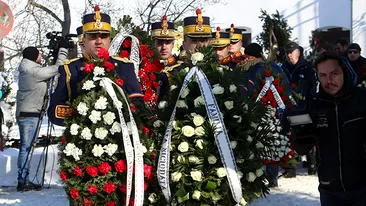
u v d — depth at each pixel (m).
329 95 4.19
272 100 7.20
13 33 17.31
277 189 8.27
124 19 7.10
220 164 4.57
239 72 4.81
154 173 4.71
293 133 4.38
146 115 4.83
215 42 7.54
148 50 6.69
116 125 4.62
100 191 4.64
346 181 4.16
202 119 4.58
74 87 4.98
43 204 7.46
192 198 4.57
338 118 4.15
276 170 8.36
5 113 11.20
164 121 4.77
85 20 5.10
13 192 8.42
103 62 4.82
